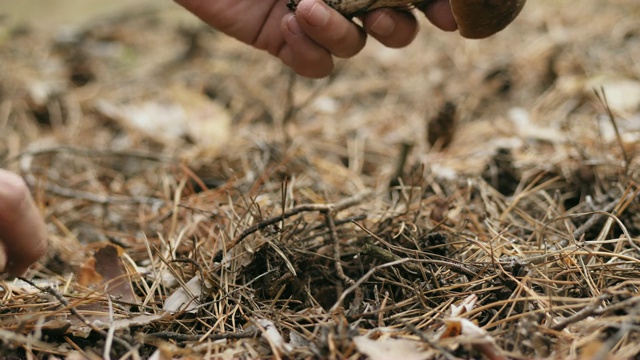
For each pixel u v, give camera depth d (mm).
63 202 529
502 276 387
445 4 407
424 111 660
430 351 344
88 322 364
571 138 538
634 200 445
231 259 410
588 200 454
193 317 391
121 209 522
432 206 471
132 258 453
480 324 375
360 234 437
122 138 644
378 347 345
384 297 393
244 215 439
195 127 641
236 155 580
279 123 648
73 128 663
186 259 402
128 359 359
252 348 361
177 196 494
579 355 345
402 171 516
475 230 451
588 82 643
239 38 460
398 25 416
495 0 375
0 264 353
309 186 517
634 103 605
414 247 422
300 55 430
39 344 362
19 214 357
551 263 397
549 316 364
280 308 398
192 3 451
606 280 390
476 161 544
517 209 464
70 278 422
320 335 363
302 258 417
